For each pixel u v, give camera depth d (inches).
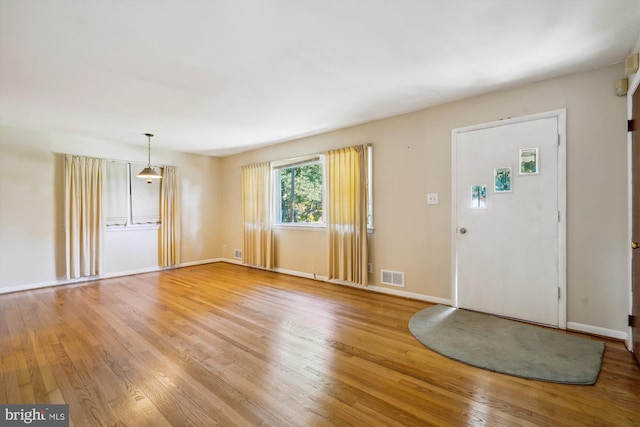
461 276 136.6
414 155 150.3
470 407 69.5
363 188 165.6
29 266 176.4
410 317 126.5
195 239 255.1
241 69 103.7
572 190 110.6
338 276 181.9
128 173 216.2
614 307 103.6
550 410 68.2
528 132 118.9
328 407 69.9
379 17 76.3
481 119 129.8
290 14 74.6
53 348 100.2
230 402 71.9
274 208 225.5
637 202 90.4
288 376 82.9
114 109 142.3
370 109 146.1
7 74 104.8
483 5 72.2
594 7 73.1
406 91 124.7
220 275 213.3
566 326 112.0
